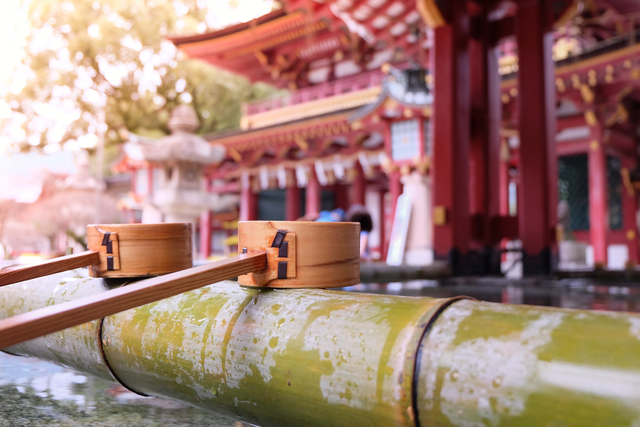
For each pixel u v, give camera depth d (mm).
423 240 10477
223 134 20203
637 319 836
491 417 844
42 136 28969
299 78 21609
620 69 11680
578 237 16969
